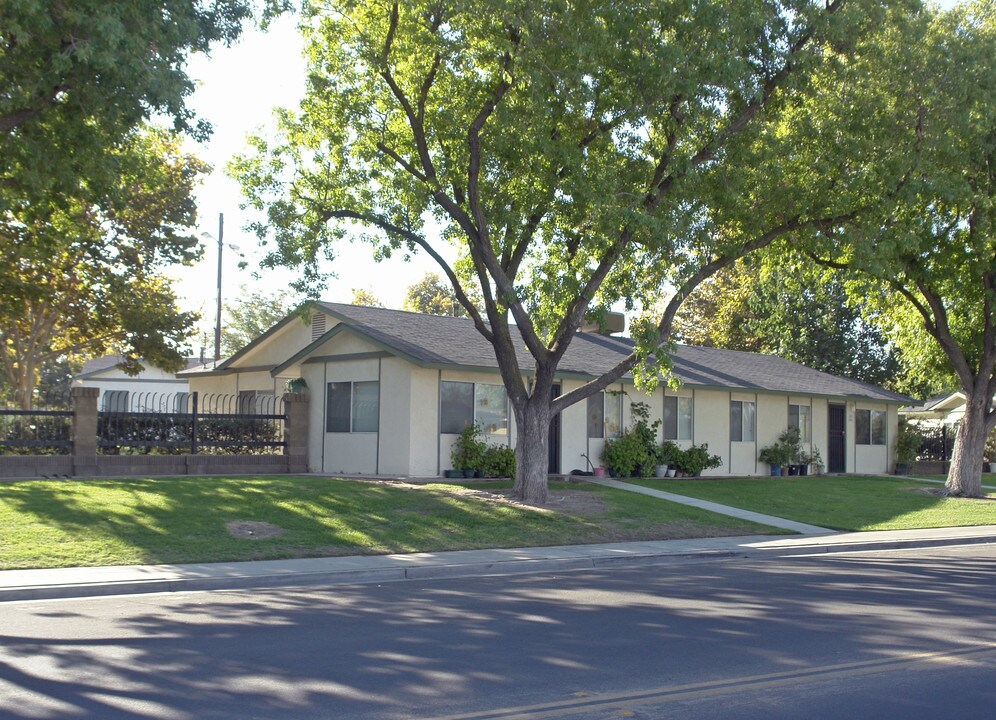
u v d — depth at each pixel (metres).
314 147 20.45
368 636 9.56
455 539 16.94
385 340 25.41
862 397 36.69
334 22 19.17
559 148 17.72
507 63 17.97
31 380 32.22
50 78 15.32
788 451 33.81
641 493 23.95
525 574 14.82
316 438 28.33
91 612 10.80
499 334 20.59
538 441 20.77
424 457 25.28
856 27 19.39
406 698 7.22
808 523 22.12
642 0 17.73
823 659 8.66
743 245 20.91
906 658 8.73
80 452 23.50
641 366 20.61
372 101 20.20
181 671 8.00
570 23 17.08
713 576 14.65
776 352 53.25
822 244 21.25
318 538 16.12
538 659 8.57
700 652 8.91
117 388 50.06
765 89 19.72
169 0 15.52
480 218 19.06
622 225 17.83
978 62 21.39
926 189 21.36
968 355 29.34
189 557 14.26
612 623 10.37
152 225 31.30
